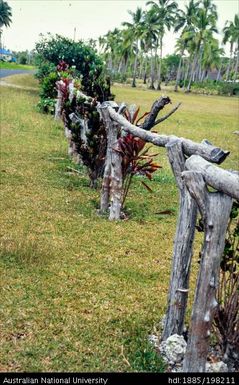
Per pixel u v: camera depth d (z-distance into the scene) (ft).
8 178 25.61
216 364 10.75
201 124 61.87
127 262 16.74
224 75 261.65
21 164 28.84
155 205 23.68
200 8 176.86
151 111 22.06
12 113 49.67
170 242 19.07
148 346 11.60
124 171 20.79
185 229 11.21
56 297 13.78
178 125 57.72
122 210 22.02
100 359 11.13
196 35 174.81
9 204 21.49
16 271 15.12
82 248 17.54
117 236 19.10
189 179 9.11
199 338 9.83
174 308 11.55
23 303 13.25
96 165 24.79
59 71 57.00
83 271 15.65
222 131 55.93
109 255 17.17
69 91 31.24
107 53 230.89
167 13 175.52
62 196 23.45
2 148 32.68
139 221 21.20
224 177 8.95
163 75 240.53
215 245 9.36
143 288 14.89
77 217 20.76
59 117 46.98
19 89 81.05
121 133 20.36
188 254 11.34
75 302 13.58
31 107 56.03
